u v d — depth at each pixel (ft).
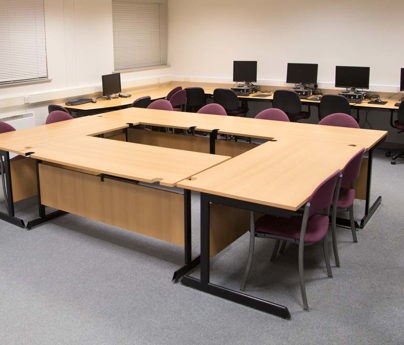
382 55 22.35
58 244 12.29
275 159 11.33
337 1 22.77
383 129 23.04
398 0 21.39
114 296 9.80
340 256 11.51
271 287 10.10
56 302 9.59
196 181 9.71
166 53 28.43
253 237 9.52
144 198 11.09
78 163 11.27
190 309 9.32
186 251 10.67
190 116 17.39
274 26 24.68
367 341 8.32
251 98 23.58
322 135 13.91
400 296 9.76
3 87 19.58
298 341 8.32
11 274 10.71
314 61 24.09
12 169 13.57
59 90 21.70
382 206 14.83
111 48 24.21
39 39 20.74
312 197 8.63
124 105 21.75
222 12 25.99
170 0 27.40
